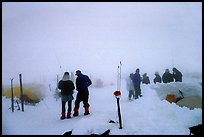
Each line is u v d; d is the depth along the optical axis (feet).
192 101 36.01
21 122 34.32
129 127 28.32
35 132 29.73
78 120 31.68
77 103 34.63
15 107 43.16
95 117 31.07
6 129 31.63
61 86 34.17
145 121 30.19
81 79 34.45
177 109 34.19
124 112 34.04
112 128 27.99
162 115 32.53
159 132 27.50
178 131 27.71
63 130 28.89
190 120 30.63
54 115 37.63
